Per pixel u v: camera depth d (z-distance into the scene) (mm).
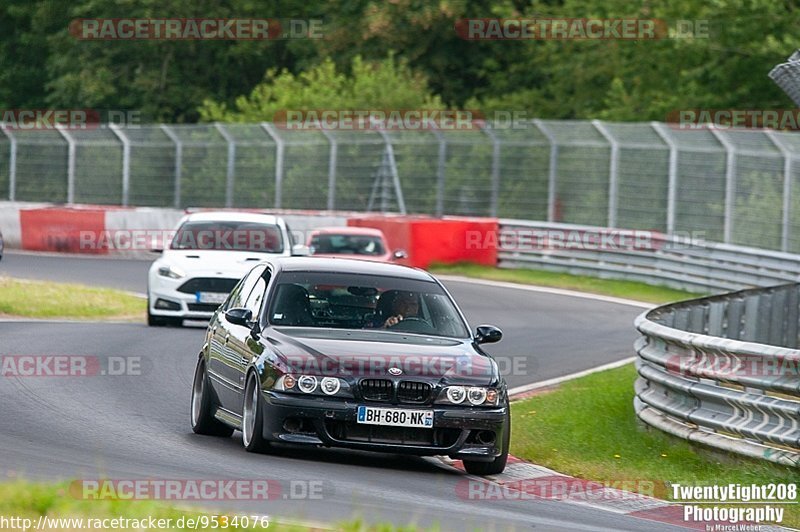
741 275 88875
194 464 30062
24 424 35156
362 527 22328
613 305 84500
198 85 179000
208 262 64750
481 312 77188
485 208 107938
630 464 35531
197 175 116688
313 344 32156
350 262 36500
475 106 150000
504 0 158125
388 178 111688
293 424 31297
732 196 91125
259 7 173375
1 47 190375
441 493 28953
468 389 31703
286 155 114875
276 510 24609
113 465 29172
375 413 31062
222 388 35188
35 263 99250
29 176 121125
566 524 26250
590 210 101875
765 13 120750
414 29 158750
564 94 152000
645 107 133625
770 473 33094
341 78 142500
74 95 175625
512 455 36719
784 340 60188
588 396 47562
